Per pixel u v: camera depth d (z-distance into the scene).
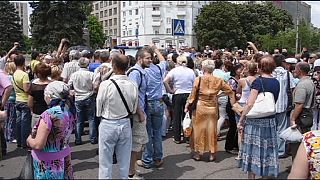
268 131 5.61
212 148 6.67
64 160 5.22
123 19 101.38
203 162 6.73
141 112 5.55
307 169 5.06
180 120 8.10
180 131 8.13
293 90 6.93
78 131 8.10
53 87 5.13
